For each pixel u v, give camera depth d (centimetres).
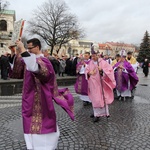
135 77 970
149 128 578
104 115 643
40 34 5066
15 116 666
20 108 766
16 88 1154
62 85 1394
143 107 816
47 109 352
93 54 639
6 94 1013
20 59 385
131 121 636
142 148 455
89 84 629
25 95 356
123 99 971
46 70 339
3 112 711
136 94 1115
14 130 544
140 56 6831
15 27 365
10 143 467
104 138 504
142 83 1658
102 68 629
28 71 354
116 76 961
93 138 503
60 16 5028
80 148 448
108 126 588
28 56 323
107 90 637
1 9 4566
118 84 958
